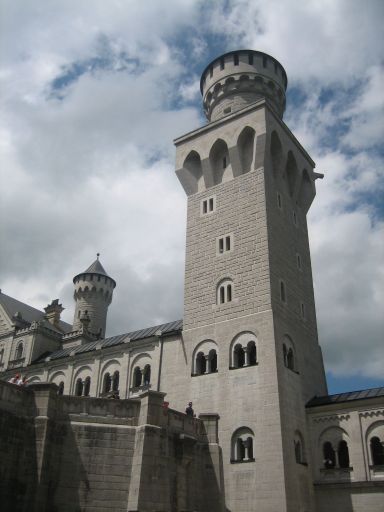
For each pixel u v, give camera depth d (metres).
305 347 49.88
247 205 52.28
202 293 51.09
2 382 27.03
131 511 26.30
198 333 49.31
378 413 41.50
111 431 28.61
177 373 49.00
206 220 54.94
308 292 55.06
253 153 53.81
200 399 45.84
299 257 55.59
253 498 39.16
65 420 28.36
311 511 40.59
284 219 54.44
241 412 42.91
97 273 83.00
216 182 56.56
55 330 74.56
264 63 64.25
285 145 56.19
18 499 25.53
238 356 46.09
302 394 46.00
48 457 26.81
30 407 27.89
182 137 59.97
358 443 41.38
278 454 39.44
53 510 26.11
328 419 43.91
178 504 29.30
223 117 56.88
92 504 26.73
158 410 29.78
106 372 56.34
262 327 45.25
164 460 28.80
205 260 52.69
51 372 61.72
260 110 54.25
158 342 52.72
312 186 60.69
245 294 47.97
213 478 32.22
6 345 71.06
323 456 43.03
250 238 50.38
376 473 39.81
